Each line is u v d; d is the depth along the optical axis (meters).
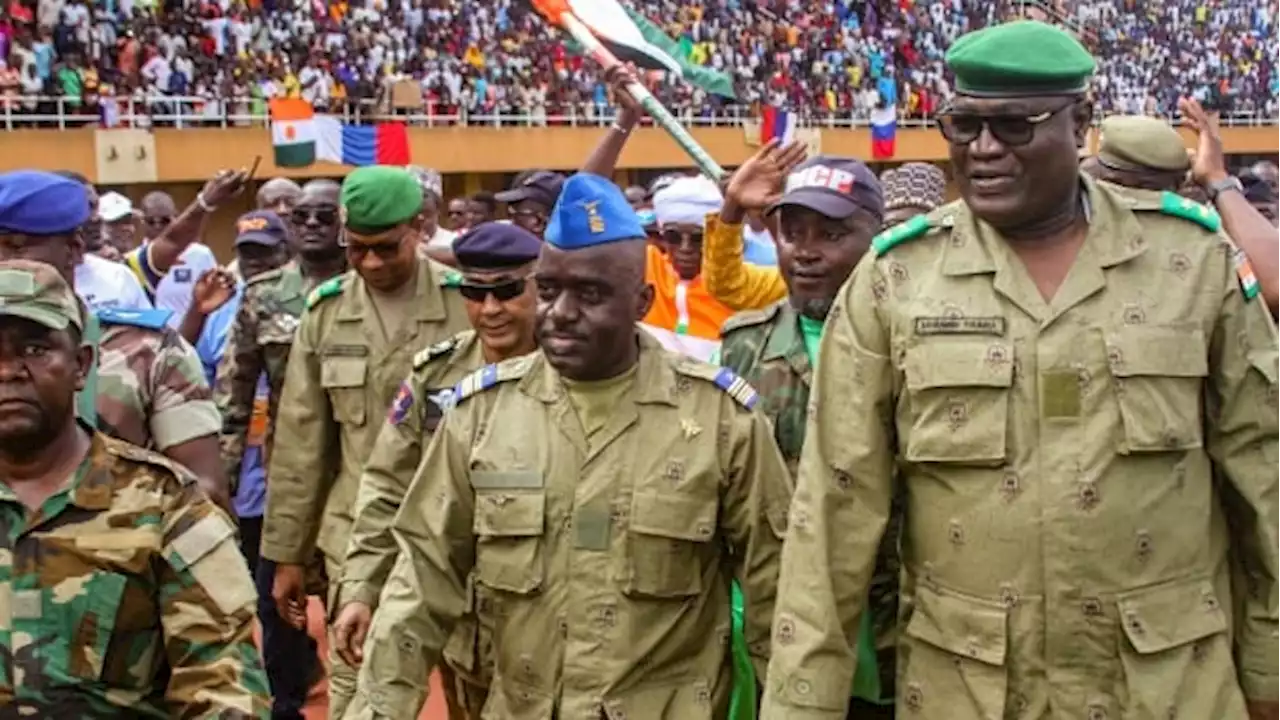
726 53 29.08
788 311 4.17
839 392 3.13
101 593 2.95
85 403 3.16
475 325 4.62
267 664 6.24
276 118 17.97
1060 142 2.92
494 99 25.58
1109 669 2.93
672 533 3.48
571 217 3.42
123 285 6.08
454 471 3.64
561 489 3.53
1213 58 39.62
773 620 3.31
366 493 4.44
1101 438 2.91
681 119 27.05
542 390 3.62
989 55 2.87
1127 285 2.97
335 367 5.30
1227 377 3.01
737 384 3.61
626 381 3.57
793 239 4.00
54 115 18.97
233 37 22.70
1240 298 3.03
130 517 2.99
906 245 3.13
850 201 3.93
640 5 28.00
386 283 5.31
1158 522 2.93
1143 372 2.91
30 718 2.89
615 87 5.79
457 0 26.62
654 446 3.53
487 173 25.75
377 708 3.44
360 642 4.17
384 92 23.72
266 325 6.07
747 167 4.82
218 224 21.38
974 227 3.06
